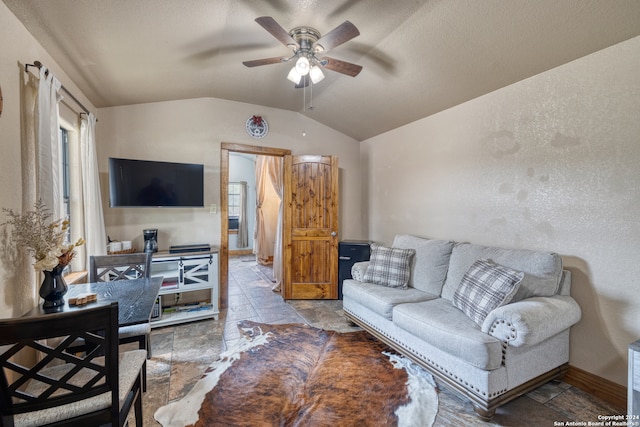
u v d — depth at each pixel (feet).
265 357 8.18
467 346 5.93
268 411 5.99
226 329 10.14
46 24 5.98
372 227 14.74
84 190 8.62
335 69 7.63
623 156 6.26
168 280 10.72
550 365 6.72
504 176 8.64
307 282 13.51
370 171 14.87
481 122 9.30
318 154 14.61
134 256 8.04
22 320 3.43
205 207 12.17
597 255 6.67
